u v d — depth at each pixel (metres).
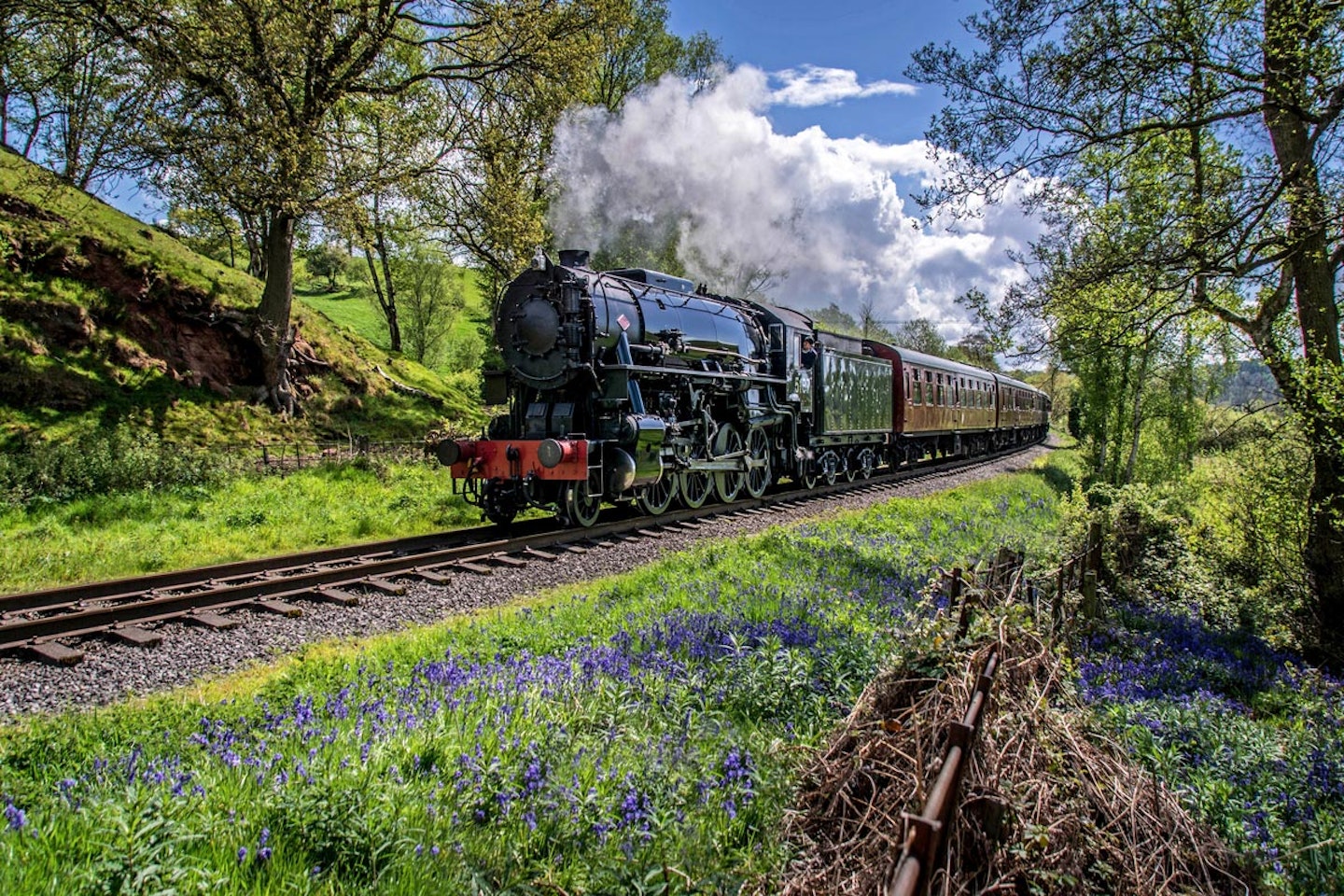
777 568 9.01
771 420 16.16
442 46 19.94
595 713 4.79
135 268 19.62
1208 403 18.44
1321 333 8.80
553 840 3.47
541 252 12.20
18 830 3.08
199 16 16.28
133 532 11.24
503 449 11.69
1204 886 3.57
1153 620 8.97
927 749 3.41
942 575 4.63
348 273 64.81
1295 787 4.91
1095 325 9.88
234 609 7.51
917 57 9.38
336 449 19.38
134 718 4.83
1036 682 4.28
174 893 2.70
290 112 17.33
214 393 19.50
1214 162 9.46
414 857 3.21
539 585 8.83
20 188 18.73
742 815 3.83
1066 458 33.94
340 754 4.02
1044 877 3.07
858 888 2.93
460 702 4.78
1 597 7.28
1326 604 9.10
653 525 12.47
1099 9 8.54
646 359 12.69
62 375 16.84
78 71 18.19
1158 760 4.81
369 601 7.93
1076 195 10.14
